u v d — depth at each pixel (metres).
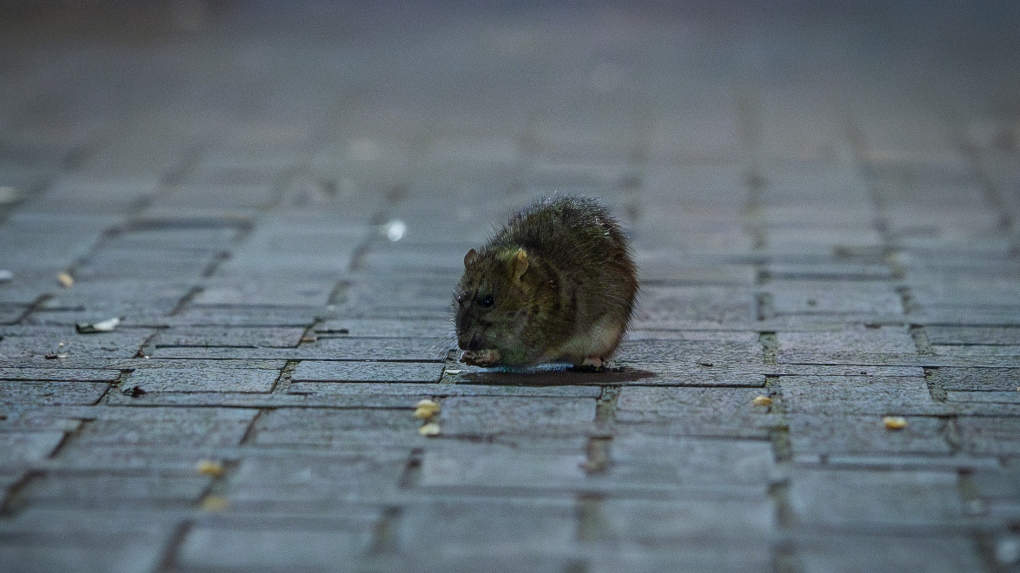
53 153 20.36
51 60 28.56
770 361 10.99
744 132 22.08
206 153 20.56
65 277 13.77
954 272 14.07
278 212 17.12
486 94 25.53
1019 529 7.56
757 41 32.22
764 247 15.30
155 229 16.16
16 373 10.57
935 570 7.09
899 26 34.56
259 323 12.22
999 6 37.66
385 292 13.45
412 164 19.97
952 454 8.73
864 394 10.02
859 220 16.53
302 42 31.66
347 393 10.08
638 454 8.75
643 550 7.34
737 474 8.39
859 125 22.50
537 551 7.33
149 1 36.75
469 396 9.98
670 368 10.77
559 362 10.98
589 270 10.51
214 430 9.25
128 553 7.35
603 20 35.81
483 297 10.37
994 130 21.92
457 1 39.16
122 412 9.63
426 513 7.84
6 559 7.29
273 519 7.77
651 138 21.73
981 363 10.85
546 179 18.98
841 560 7.21
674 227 16.30
